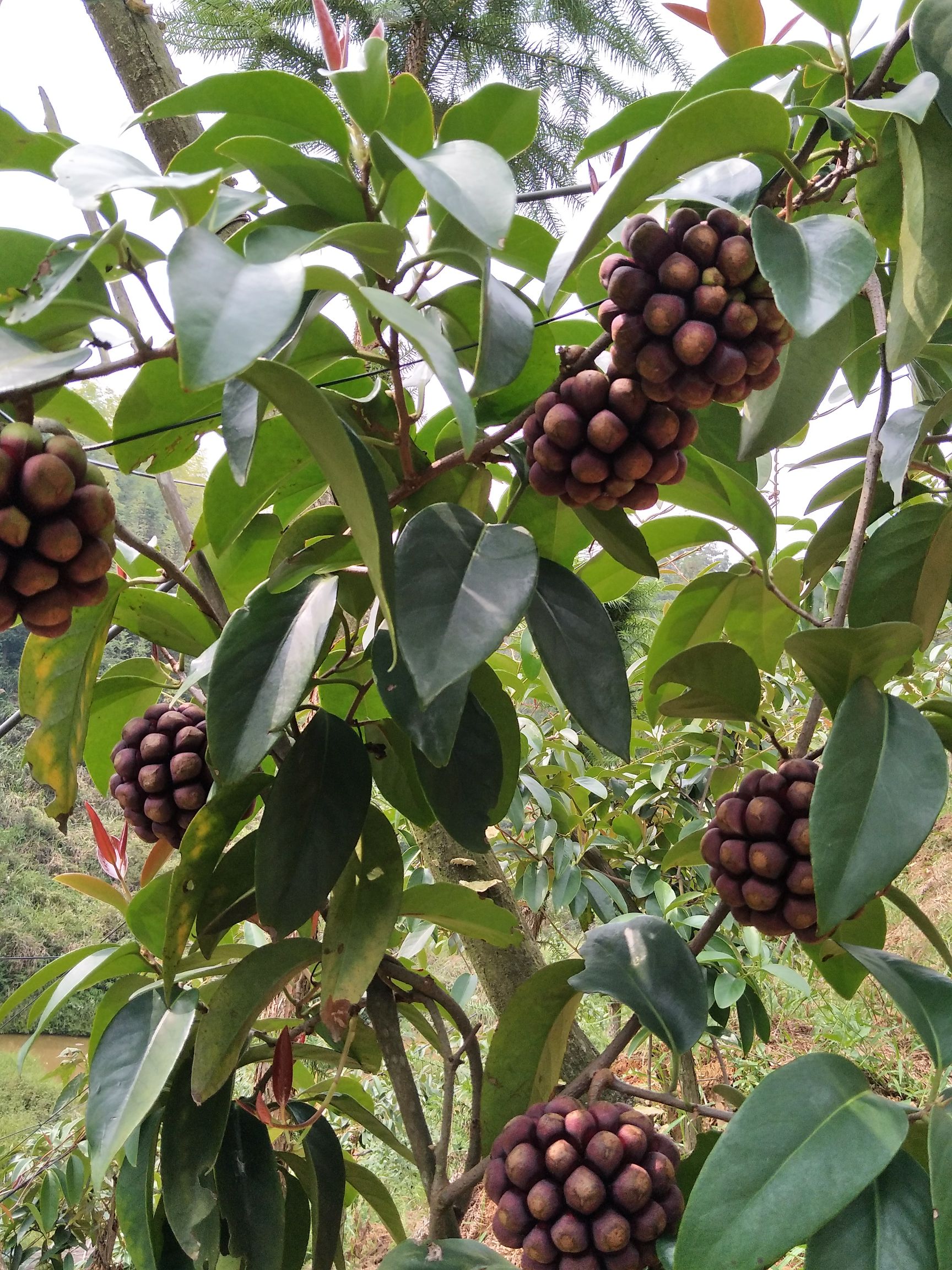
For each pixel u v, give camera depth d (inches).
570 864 48.6
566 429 17.6
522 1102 21.8
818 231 17.0
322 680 21.9
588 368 18.2
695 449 23.0
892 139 18.8
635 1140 16.8
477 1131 21.7
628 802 54.3
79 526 14.4
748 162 19.6
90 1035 24.1
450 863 32.5
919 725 17.6
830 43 20.5
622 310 17.3
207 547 26.3
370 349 22.1
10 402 14.6
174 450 21.9
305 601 19.9
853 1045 70.7
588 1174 16.2
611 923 22.9
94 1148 19.4
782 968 47.7
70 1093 45.3
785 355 21.1
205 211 14.4
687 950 21.8
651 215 20.9
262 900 19.1
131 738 24.4
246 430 17.2
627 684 19.5
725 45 23.8
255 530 25.3
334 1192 23.4
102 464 22.3
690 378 16.9
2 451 13.9
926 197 17.6
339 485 14.8
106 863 27.9
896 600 23.4
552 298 16.7
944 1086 16.7
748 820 18.1
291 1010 31.8
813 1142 15.5
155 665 26.7
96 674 23.5
